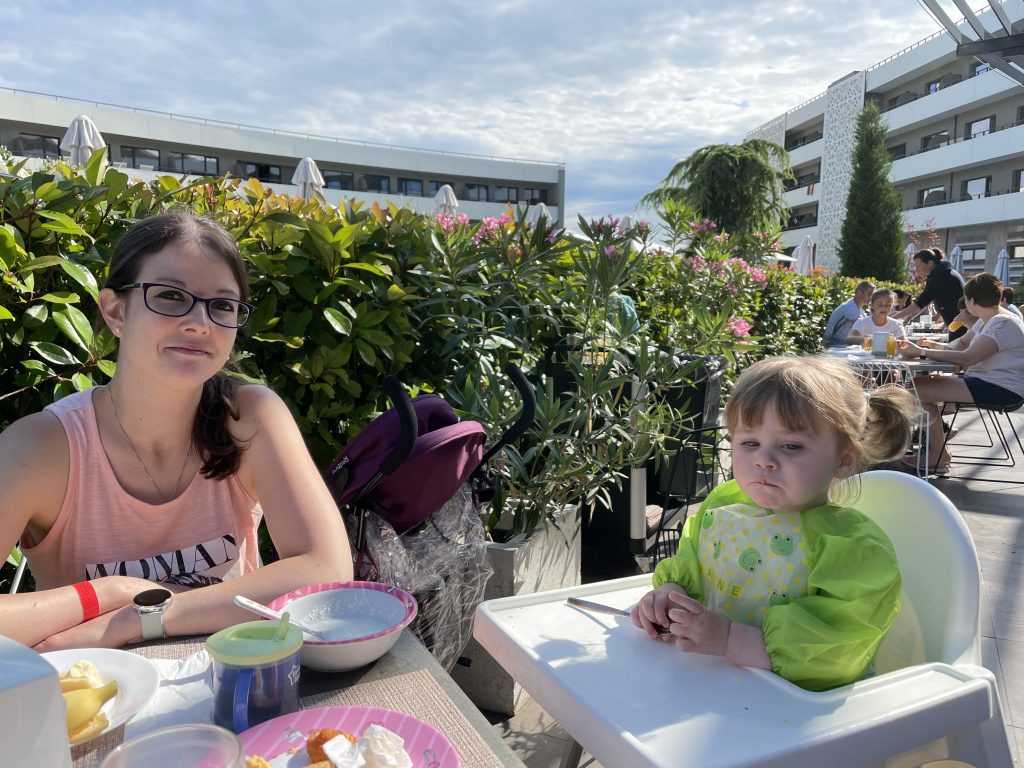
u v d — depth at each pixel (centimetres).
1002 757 102
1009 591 310
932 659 121
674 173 1830
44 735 52
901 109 3516
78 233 182
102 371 181
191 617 106
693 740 85
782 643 104
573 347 308
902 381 512
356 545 174
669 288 514
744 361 507
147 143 3450
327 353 230
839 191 3841
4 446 126
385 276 262
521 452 268
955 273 739
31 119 3048
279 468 136
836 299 1121
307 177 643
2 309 160
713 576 128
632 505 332
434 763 72
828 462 120
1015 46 475
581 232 334
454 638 190
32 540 135
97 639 102
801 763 83
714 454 358
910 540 130
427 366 289
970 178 3250
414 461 166
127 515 133
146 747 57
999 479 498
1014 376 488
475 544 196
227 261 129
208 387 139
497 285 308
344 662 92
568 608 126
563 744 205
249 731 76
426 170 4169
